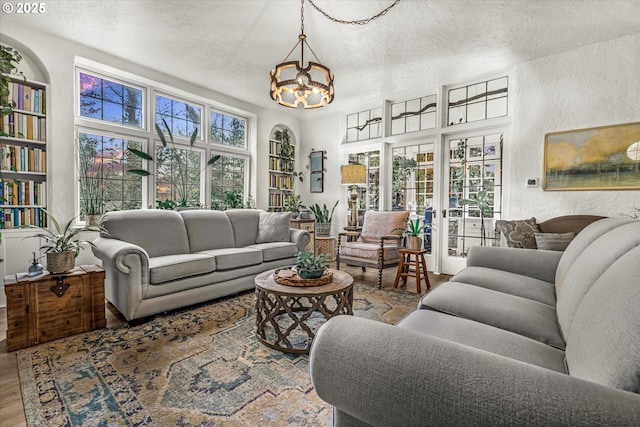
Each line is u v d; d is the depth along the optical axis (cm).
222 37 299
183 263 258
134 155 381
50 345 197
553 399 49
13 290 191
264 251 330
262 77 395
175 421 130
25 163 286
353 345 67
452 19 266
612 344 59
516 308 136
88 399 144
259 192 514
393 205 477
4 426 127
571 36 291
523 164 346
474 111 399
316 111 540
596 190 304
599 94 302
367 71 374
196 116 448
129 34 295
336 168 539
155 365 174
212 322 238
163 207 392
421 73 379
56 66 299
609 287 74
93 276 221
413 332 68
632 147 286
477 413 52
